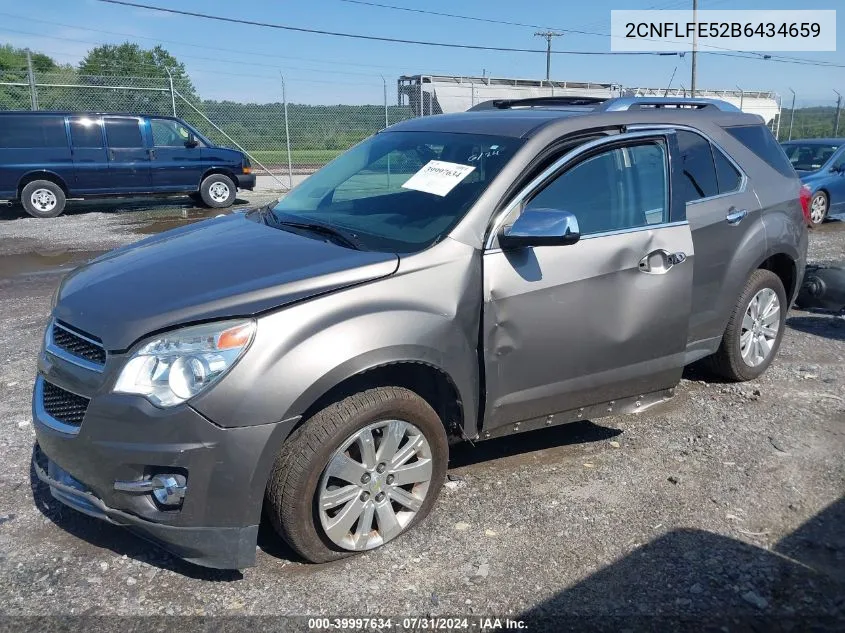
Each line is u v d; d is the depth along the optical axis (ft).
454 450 13.93
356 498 10.26
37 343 19.77
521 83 84.23
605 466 13.32
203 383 9.11
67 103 59.52
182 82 63.41
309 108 67.56
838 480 12.90
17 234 40.63
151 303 9.82
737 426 15.07
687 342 13.91
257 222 13.34
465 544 10.85
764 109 116.16
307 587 9.86
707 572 10.25
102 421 9.34
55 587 9.77
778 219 16.48
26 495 12.06
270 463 9.36
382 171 13.76
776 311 17.35
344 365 9.57
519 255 11.44
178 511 9.29
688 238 13.35
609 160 12.87
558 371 12.04
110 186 49.44
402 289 10.42
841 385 17.47
